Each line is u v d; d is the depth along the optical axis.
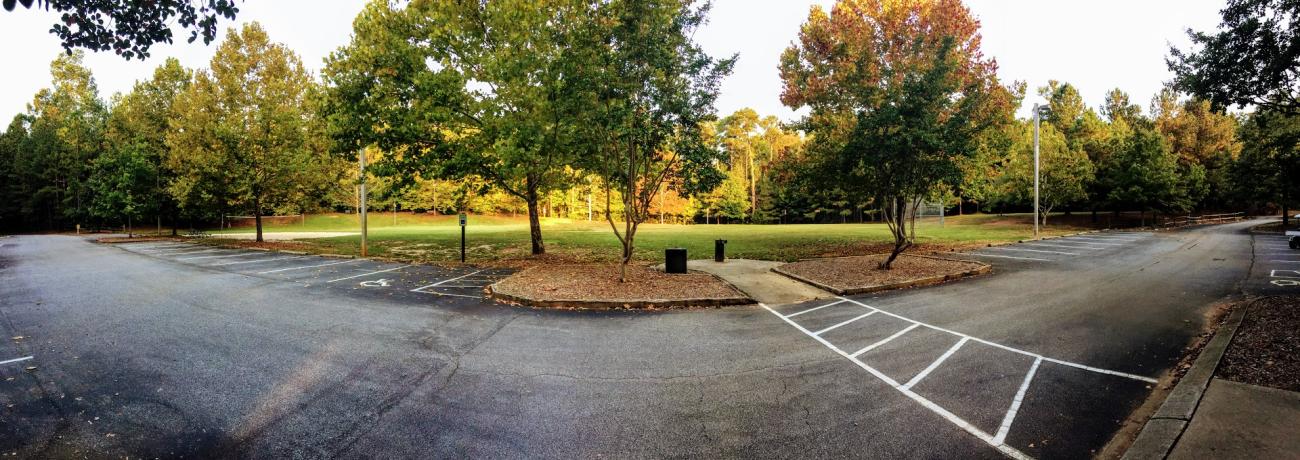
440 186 58.78
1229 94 8.09
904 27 19.97
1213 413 4.18
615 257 17.81
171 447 3.91
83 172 48.62
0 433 4.14
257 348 6.68
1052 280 12.05
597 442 4.03
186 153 25.56
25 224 52.06
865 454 3.82
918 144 12.29
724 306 9.65
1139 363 5.92
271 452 3.84
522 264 16.09
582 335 7.43
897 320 8.34
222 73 25.14
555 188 20.28
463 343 6.98
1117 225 36.84
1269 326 6.69
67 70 49.50
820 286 11.39
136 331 7.54
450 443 4.00
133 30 5.73
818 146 20.38
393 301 10.02
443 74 14.55
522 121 14.84
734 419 4.47
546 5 15.05
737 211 58.22
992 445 3.96
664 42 10.77
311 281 12.60
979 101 16.20
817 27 21.58
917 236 25.41
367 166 16.22
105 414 4.54
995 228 33.44
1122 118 49.88
